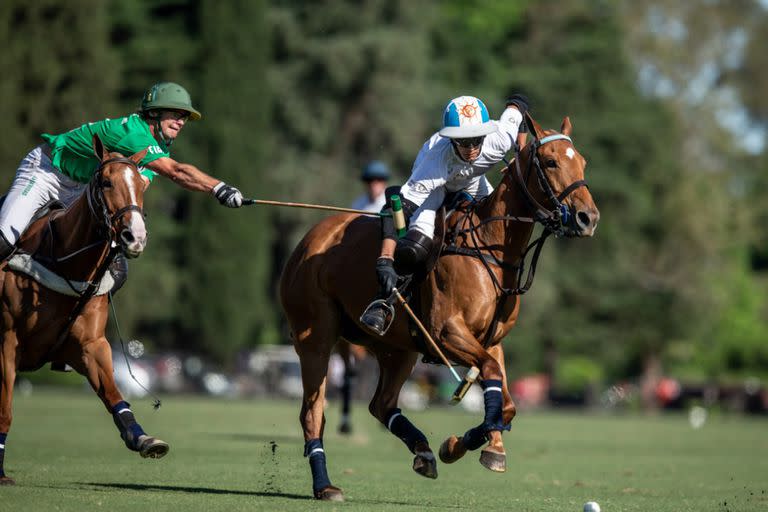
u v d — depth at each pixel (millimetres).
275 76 67312
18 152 60531
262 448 18438
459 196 11812
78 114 61375
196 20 69438
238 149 68250
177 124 12000
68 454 16094
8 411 11586
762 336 81938
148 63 68688
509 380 70125
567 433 28969
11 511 9508
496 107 70000
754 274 96938
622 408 68688
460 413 42219
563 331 75000
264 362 62312
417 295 11648
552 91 73312
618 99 74000
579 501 12211
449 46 73938
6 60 60625
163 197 68375
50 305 11477
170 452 17266
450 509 10805
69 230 11438
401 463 16625
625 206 72562
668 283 75750
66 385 59938
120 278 11961
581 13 75875
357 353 21656
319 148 67188
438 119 67625
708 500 12664
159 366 57969
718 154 80500
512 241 11469
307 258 12438
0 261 11547
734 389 63844
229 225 68125
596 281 74438
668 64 78500
